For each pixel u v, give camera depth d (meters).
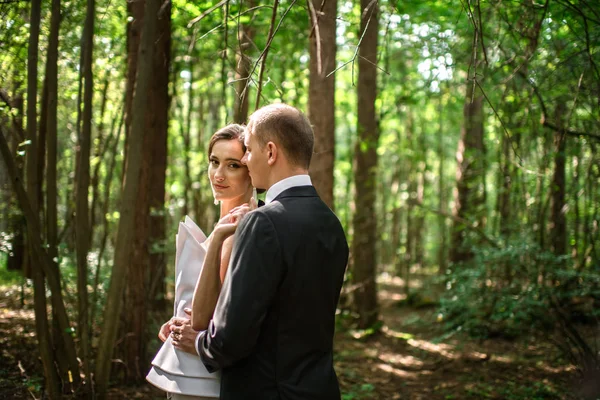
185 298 1.84
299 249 1.53
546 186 6.59
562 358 4.96
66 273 3.87
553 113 5.66
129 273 3.92
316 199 1.65
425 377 5.15
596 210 5.80
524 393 4.31
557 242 6.61
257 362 1.55
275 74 8.15
